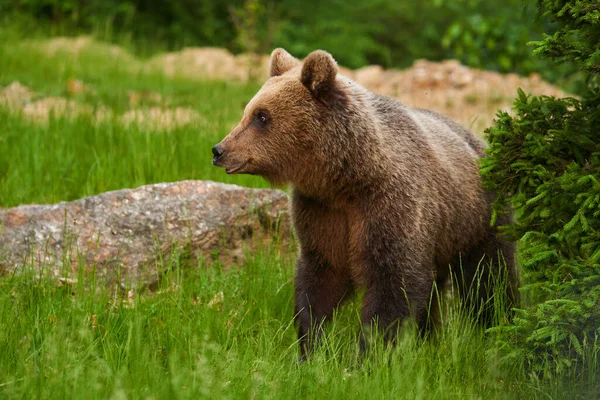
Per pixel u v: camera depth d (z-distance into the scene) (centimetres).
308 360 909
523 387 907
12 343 882
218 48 3753
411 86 2677
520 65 2991
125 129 1767
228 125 1919
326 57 967
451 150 1116
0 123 1783
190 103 2364
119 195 1234
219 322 1002
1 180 1466
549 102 961
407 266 987
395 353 938
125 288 1123
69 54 2931
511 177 982
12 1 3666
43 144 1623
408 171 1006
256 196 1300
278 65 1066
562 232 900
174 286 1136
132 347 880
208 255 1239
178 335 949
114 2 3875
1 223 1167
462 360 962
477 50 3011
